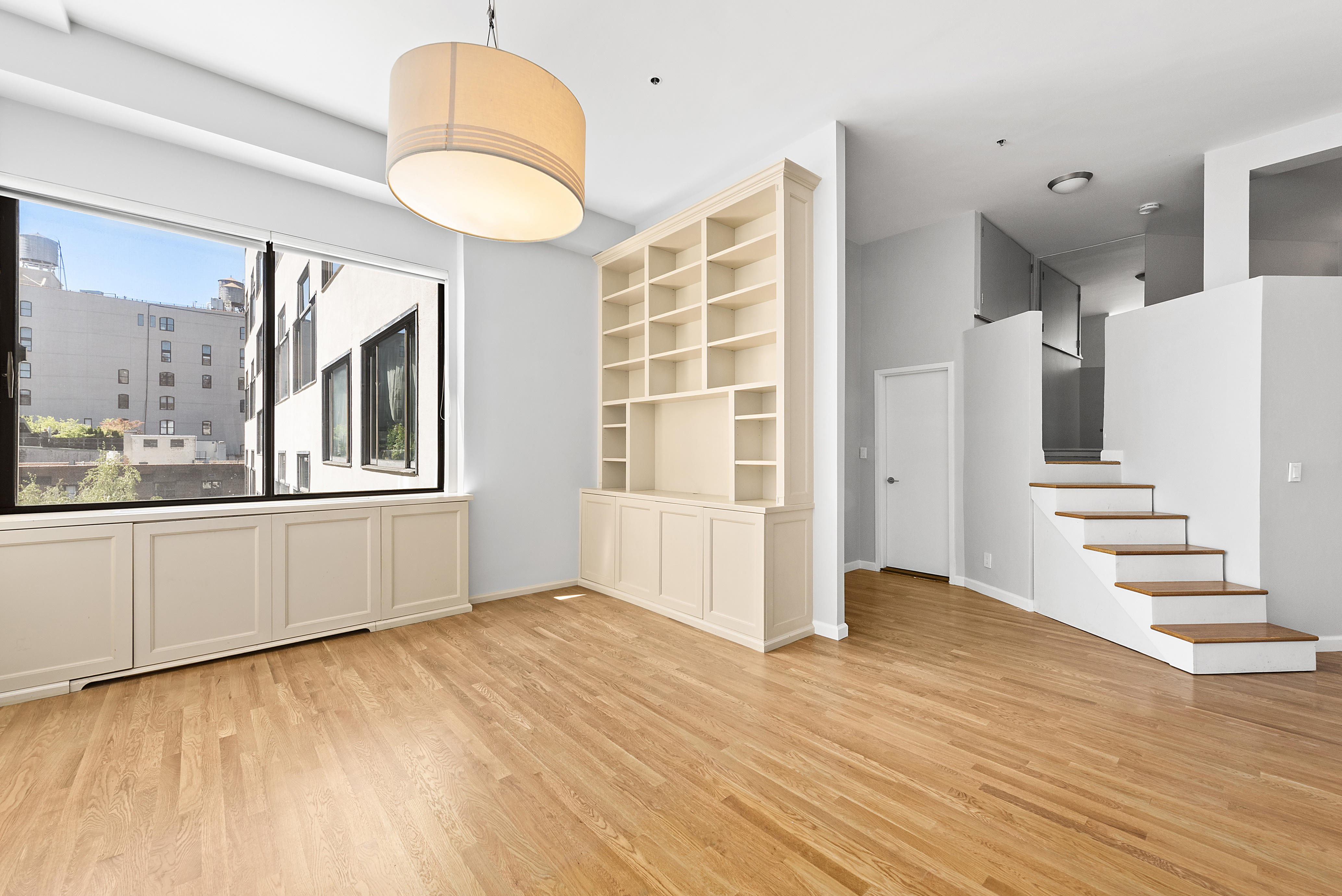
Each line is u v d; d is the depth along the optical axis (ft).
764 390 12.55
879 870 5.05
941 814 5.84
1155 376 12.81
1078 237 17.57
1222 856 5.24
